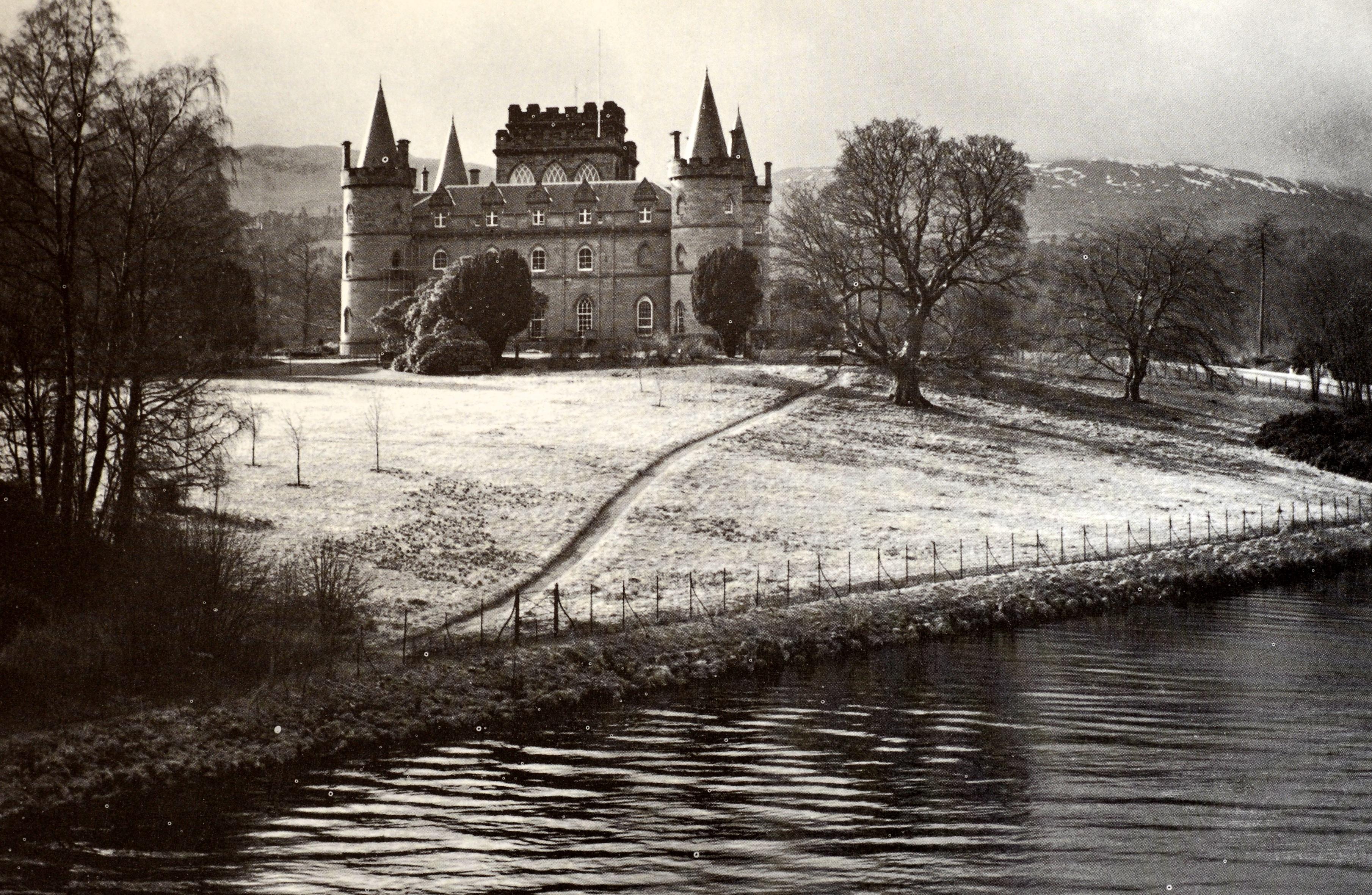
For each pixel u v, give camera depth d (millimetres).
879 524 64438
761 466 73500
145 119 43156
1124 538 65375
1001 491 74625
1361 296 110938
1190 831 30062
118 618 36438
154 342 43500
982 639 49031
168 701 34000
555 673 40062
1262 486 80812
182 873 26609
